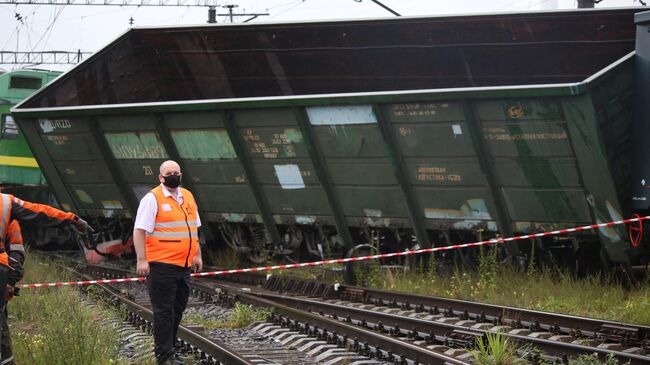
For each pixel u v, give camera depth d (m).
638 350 9.74
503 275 15.14
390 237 17.81
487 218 15.50
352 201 17.17
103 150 20.59
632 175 14.41
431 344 10.65
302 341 10.84
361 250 17.28
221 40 22.02
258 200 18.59
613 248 14.23
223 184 19.12
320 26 20.39
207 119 18.28
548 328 11.34
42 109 21.09
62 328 9.52
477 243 15.31
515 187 15.03
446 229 16.14
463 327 10.95
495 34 18.42
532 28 17.92
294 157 17.47
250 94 22.56
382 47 20.02
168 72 23.48
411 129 15.70
